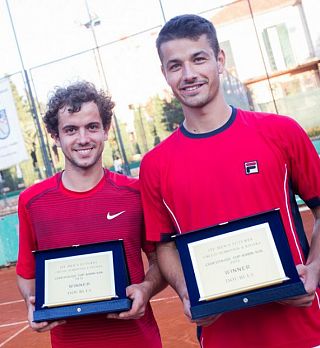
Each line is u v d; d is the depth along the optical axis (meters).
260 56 13.02
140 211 2.49
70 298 2.22
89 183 2.48
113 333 2.36
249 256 1.95
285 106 12.99
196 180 2.15
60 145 2.54
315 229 2.17
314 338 2.03
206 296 1.94
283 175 2.11
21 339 5.59
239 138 2.14
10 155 13.61
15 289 9.48
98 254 2.30
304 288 1.84
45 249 2.33
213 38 2.19
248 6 12.91
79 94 2.39
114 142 13.88
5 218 13.01
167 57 2.17
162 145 2.29
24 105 13.97
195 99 2.14
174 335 4.61
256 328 2.06
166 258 2.36
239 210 2.08
